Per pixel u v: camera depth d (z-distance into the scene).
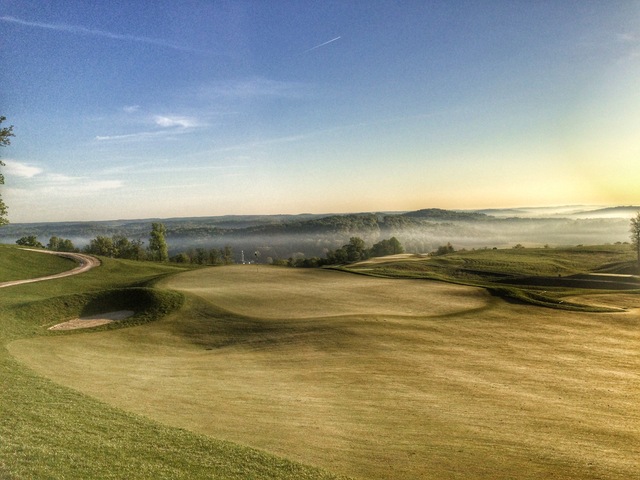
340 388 22.52
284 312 39.78
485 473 14.19
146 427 15.12
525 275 94.38
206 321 37.62
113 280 67.06
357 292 48.75
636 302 45.50
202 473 12.08
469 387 22.83
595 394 22.06
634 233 97.88
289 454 14.62
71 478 10.98
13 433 13.21
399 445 15.94
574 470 14.52
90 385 21.56
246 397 20.86
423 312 40.19
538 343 31.55
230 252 196.75
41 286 58.94
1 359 23.81
